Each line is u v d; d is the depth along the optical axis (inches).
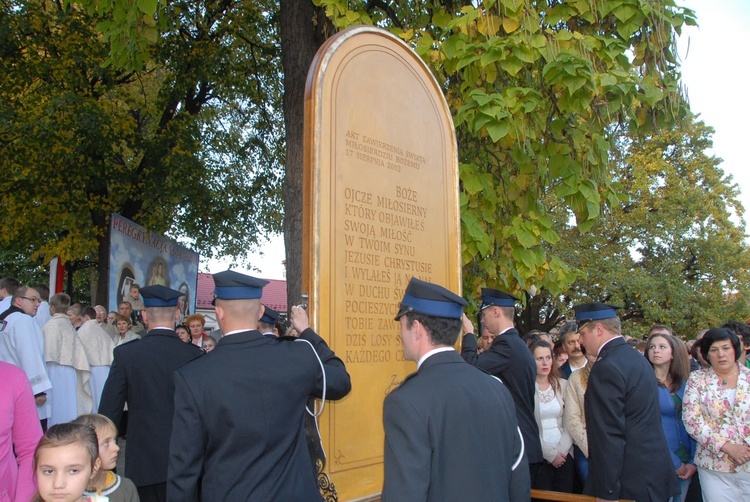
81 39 601.3
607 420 159.8
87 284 1064.8
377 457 156.9
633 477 159.0
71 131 590.6
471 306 262.4
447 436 94.9
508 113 206.8
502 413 102.0
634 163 944.9
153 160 644.1
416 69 185.9
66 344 308.0
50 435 108.8
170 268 590.9
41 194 623.5
